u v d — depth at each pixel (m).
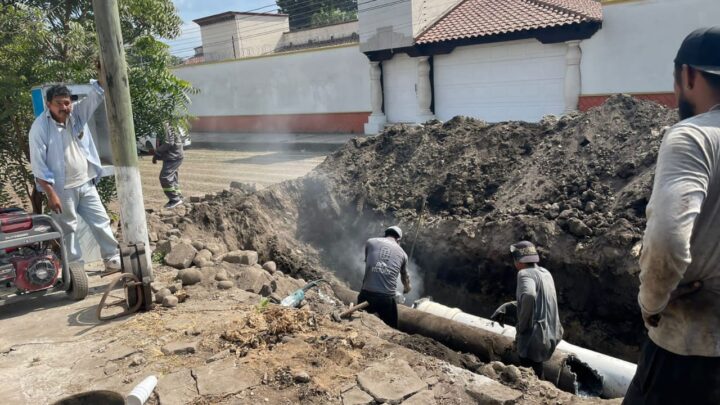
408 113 21.91
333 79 24.64
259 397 3.58
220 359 4.06
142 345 4.35
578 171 8.24
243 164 18.02
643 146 8.01
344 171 10.58
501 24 18.27
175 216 8.67
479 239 7.98
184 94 8.98
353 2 48.97
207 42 36.94
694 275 1.95
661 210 1.80
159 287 5.50
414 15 19.95
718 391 1.98
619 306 6.66
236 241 8.83
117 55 5.17
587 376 5.35
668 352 2.04
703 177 1.82
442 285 8.45
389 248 6.36
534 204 8.02
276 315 4.70
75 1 9.06
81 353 4.27
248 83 28.39
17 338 4.55
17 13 7.80
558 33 16.70
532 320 4.96
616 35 15.91
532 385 3.98
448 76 20.20
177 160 10.52
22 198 8.70
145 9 8.73
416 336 5.27
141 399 3.43
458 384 3.73
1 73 7.63
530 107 18.27
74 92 6.10
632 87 15.96
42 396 3.69
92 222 5.84
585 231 7.04
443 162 9.84
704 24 14.37
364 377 3.79
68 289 5.33
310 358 4.04
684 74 2.06
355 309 5.69
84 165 5.66
